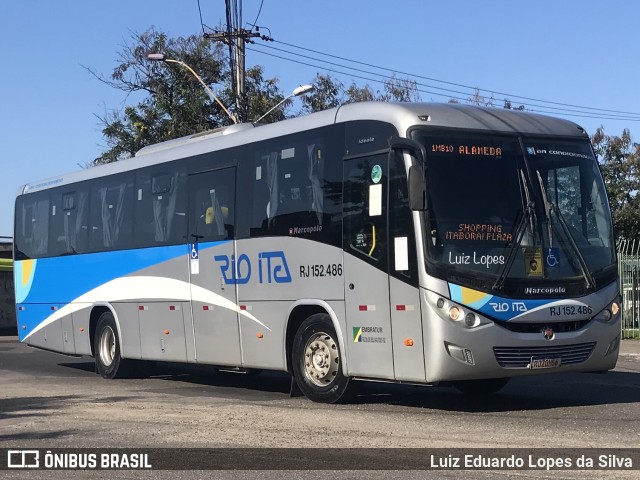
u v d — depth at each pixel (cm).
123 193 1598
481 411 1084
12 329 3388
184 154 1438
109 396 1323
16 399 1299
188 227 1409
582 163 1109
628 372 1563
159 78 4106
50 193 1845
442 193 1018
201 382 1547
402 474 747
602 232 1097
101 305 1639
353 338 1090
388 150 1054
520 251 1030
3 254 3800
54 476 782
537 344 1020
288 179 1208
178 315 1427
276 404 1183
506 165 1058
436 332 990
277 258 1214
